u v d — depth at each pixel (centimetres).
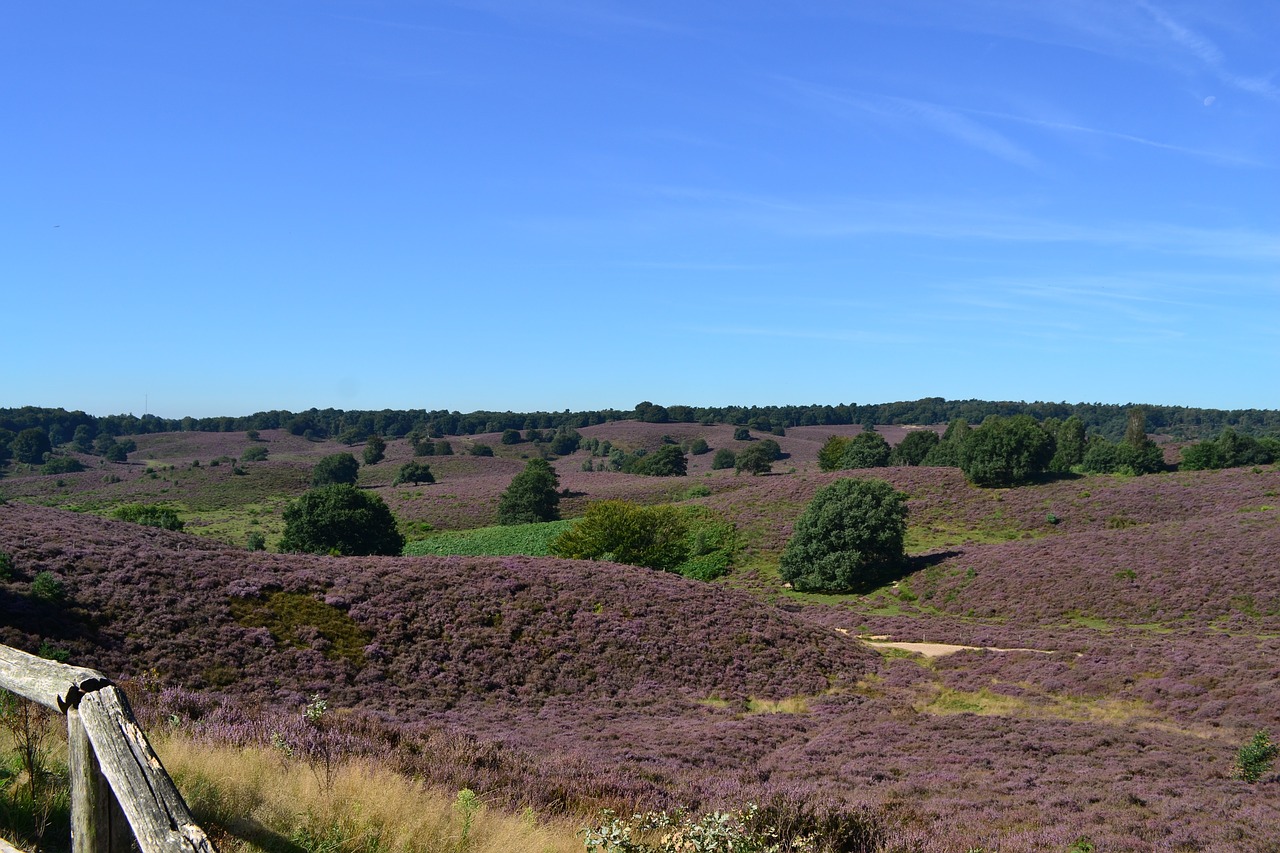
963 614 5819
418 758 1153
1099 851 1334
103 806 379
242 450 19925
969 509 8888
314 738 1078
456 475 16388
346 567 3891
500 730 2473
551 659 3412
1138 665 3500
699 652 3691
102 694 394
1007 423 9650
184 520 10612
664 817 933
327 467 14050
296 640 3047
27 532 3291
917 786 1880
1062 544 6575
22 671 423
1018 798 1759
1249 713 2767
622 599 4047
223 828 631
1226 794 1816
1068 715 3058
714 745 2364
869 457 12656
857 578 7069
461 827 781
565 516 10712
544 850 812
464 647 3328
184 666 2634
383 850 681
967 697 3409
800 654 3862
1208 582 5156
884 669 3938
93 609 2773
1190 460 10781
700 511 9431
